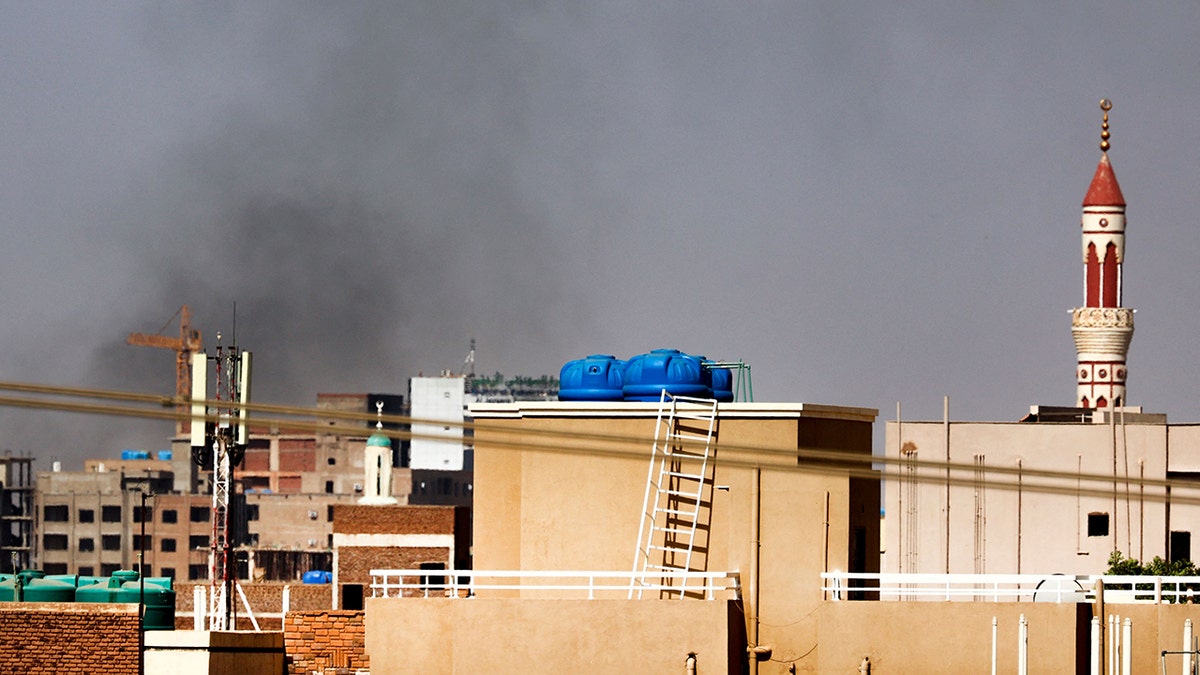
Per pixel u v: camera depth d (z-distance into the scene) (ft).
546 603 440.86
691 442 410.11
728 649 438.81
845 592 456.04
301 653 446.60
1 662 405.80
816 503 458.09
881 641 446.19
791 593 456.45
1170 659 452.35
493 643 441.27
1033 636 444.55
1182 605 454.81
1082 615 450.30
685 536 461.37
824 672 446.19
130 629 407.85
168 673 418.92
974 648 444.55
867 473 426.10
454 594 453.99
